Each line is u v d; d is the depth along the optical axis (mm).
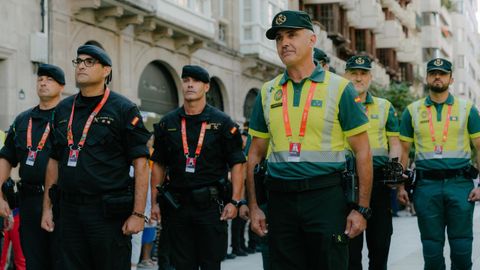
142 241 10242
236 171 6777
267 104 4828
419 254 11328
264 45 24234
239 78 24000
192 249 6680
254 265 10656
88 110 5441
